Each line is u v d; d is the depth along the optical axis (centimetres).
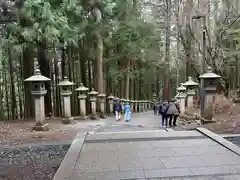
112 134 579
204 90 758
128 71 1866
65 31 845
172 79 2562
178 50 1561
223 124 695
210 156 396
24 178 353
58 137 638
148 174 326
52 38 820
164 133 578
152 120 1166
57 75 1240
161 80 2764
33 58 1104
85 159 394
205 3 1022
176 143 483
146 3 1781
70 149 447
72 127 822
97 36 1259
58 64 1329
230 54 1023
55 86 1239
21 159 443
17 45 876
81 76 1399
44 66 1162
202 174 322
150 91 2702
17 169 391
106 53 1681
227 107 902
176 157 394
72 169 348
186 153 415
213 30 1018
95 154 420
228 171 330
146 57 1928
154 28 1738
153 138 529
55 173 358
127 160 386
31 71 1127
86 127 820
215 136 521
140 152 427
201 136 538
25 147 530
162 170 339
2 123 935
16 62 1118
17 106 1195
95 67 1458
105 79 1745
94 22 1105
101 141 511
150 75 2453
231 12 997
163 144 477
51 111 1214
